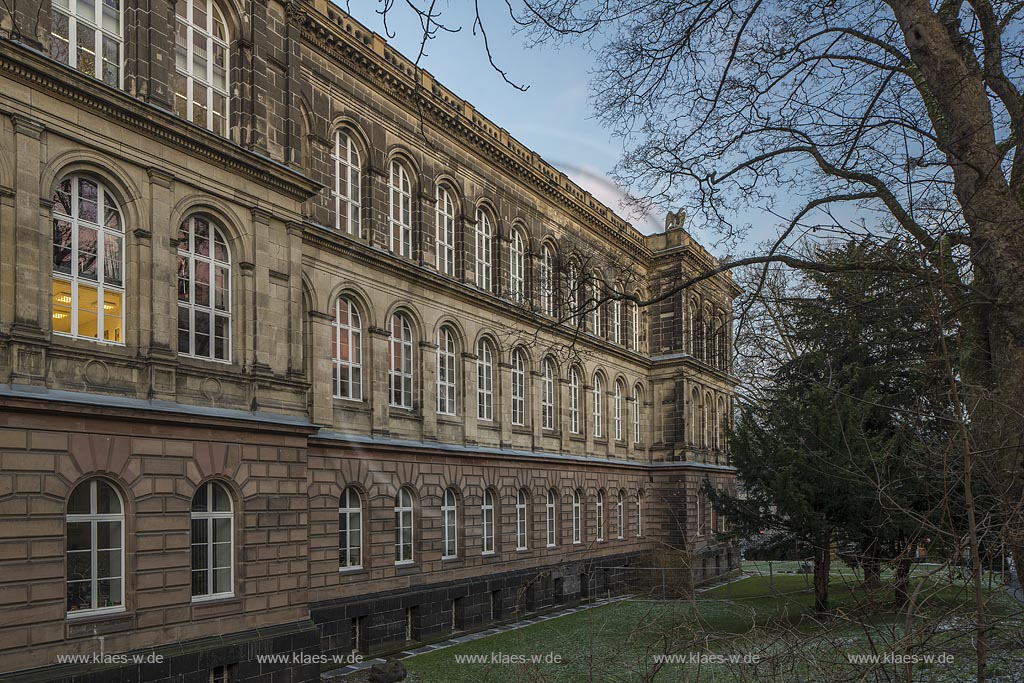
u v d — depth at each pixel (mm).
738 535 34500
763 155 15516
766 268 15742
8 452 16203
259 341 22578
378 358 31062
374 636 28797
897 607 10250
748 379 31766
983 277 14281
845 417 26266
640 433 56969
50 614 16562
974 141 13641
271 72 24250
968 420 9836
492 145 39562
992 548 9352
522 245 43688
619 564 50062
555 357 45594
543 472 42969
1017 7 14078
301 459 23219
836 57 15148
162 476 19203
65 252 18281
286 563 22359
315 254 28328
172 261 20312
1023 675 13766
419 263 34094
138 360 19250
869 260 15031
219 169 21891
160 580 18859
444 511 34625
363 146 31703
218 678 20141
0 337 16422
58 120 17984
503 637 32031
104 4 19844
